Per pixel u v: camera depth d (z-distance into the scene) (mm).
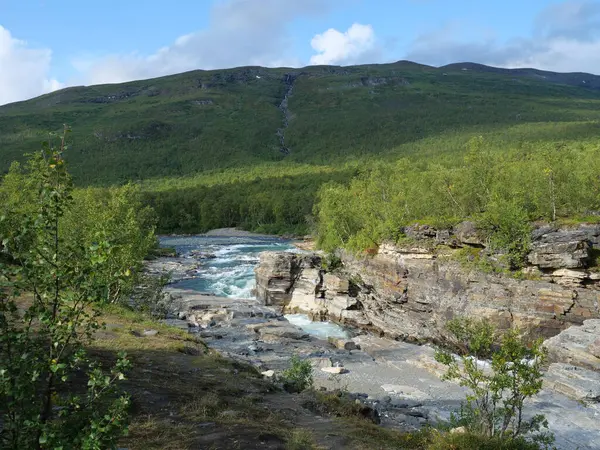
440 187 57938
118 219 39438
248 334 43969
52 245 6895
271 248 104625
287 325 48594
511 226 42531
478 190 54438
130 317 32594
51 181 7082
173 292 60625
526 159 67750
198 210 155625
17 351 6578
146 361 21359
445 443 15758
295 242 117688
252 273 75125
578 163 55344
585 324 36062
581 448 21766
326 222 73188
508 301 41062
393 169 97188
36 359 6574
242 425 14680
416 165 138125
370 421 20141
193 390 17859
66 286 6918
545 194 47688
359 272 57875
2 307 6535
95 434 6211
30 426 6188
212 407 16172
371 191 73250
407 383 31594
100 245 6789
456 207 56938
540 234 41531
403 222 55344
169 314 51156
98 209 41438
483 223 44500
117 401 6770
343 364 35906
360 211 68000
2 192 42844
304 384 24438
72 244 7059
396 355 38656
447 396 28891
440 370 33344
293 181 172500
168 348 25016
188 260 86438
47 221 6898
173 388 17609
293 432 15070
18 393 6168
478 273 43531
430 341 45250
